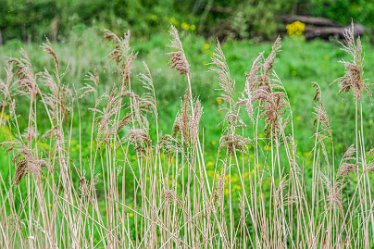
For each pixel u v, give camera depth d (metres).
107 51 19.53
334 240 9.88
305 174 12.10
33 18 29.95
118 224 9.44
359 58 8.98
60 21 29.47
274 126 9.19
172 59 8.99
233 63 26.83
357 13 35.59
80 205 9.24
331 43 32.38
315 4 35.59
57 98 9.44
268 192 12.52
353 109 17.97
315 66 26.12
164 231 9.13
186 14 33.34
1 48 23.91
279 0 34.03
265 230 9.14
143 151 9.21
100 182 13.69
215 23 33.69
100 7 30.81
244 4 33.72
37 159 9.31
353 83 8.96
